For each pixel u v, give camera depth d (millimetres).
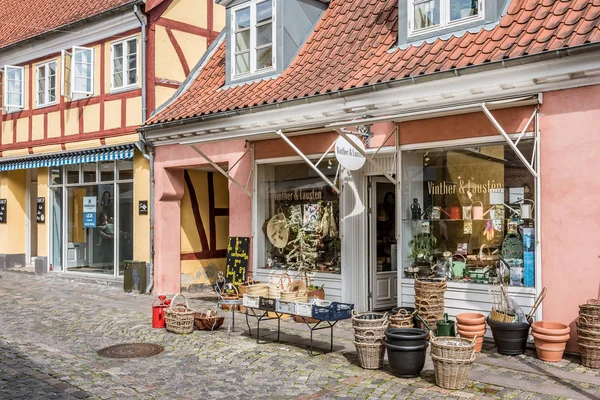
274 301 7922
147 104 13133
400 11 9461
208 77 13109
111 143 13891
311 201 10492
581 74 7008
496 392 5918
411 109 8188
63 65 14422
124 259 13992
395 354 6426
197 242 13625
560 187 7344
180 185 13102
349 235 9945
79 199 15195
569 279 7277
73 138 14844
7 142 17078
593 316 6656
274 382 6402
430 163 8844
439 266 8758
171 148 12688
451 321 7566
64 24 14750
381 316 7082
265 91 10680
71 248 15492
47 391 6055
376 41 9984
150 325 9320
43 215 16047
